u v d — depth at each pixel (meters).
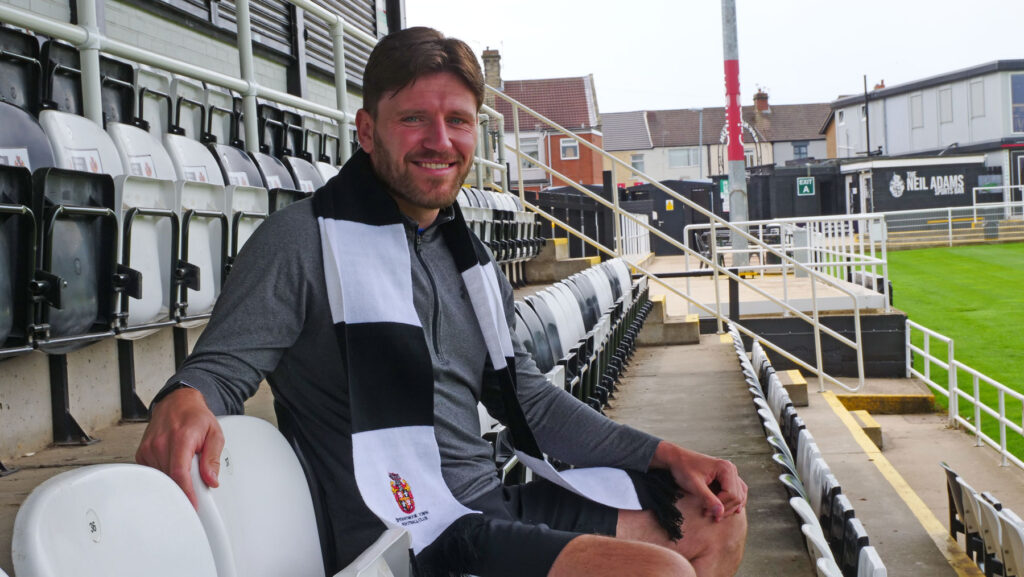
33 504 1.00
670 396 6.04
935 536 5.26
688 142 57.69
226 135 4.71
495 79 42.22
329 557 1.70
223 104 4.69
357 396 1.68
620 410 5.62
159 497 1.19
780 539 3.20
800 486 3.00
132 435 2.99
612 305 6.72
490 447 1.99
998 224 29.02
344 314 1.69
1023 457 8.12
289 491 1.58
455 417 1.89
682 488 2.05
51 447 2.82
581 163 41.94
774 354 10.52
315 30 7.75
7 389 2.64
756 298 11.27
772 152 59.16
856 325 9.31
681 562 1.56
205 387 1.54
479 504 1.85
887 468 6.52
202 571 1.23
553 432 2.14
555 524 1.98
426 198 1.83
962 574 4.75
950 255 25.55
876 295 10.70
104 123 3.62
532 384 2.14
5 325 2.37
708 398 5.91
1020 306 16.27
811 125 59.44
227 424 1.46
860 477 6.37
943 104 40.19
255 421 1.55
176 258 3.14
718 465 2.04
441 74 1.82
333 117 4.97
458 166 1.87
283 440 1.63
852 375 10.40
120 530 1.10
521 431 1.97
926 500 7.00
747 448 4.54
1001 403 7.91
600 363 5.51
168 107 4.13
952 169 31.77
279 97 4.30
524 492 2.04
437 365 1.85
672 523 1.98
